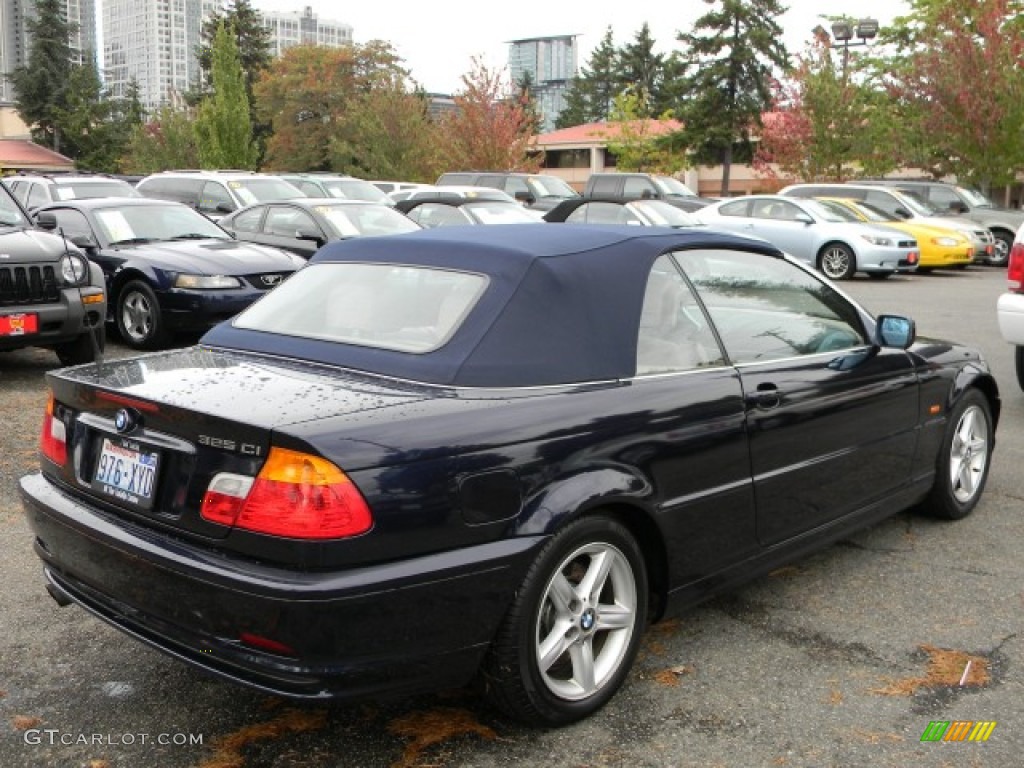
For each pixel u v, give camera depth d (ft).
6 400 25.55
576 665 10.90
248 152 125.59
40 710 11.16
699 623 13.57
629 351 11.59
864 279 64.23
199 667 9.71
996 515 18.17
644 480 11.18
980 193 84.23
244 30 246.27
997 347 36.78
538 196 87.40
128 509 10.42
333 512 9.06
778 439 13.03
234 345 12.54
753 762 10.26
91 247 34.76
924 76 93.40
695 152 161.27
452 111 149.28
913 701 11.53
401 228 41.22
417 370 10.68
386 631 9.30
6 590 14.28
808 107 107.45
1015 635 13.29
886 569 15.55
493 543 9.93
